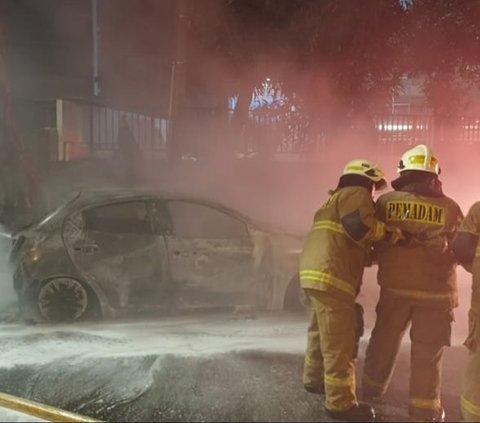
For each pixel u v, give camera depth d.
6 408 4.09
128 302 5.98
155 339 5.39
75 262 5.93
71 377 4.57
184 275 6.00
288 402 4.07
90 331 5.65
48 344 5.28
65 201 6.29
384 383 3.97
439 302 3.64
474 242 3.57
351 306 3.72
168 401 4.14
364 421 3.70
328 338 3.70
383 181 3.94
